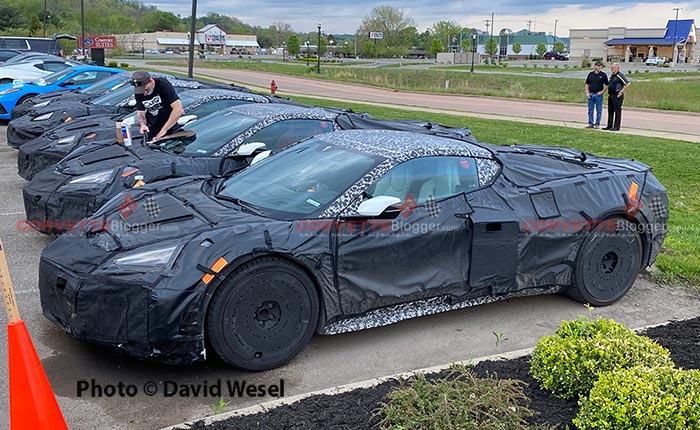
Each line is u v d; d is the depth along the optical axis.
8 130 10.41
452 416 2.94
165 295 3.54
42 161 7.91
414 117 19.41
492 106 26.45
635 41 111.25
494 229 4.60
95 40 51.12
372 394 3.43
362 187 4.34
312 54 119.38
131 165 6.16
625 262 5.27
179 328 3.56
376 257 4.21
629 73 63.47
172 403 3.59
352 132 5.40
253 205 4.40
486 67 80.06
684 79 52.53
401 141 4.92
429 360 4.21
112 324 3.62
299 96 26.95
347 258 4.11
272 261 3.84
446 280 4.50
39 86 15.23
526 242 4.75
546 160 5.42
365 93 32.19
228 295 3.72
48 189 6.08
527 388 3.51
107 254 3.87
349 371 4.03
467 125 17.70
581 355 3.35
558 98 29.89
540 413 3.23
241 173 5.06
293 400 3.39
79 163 6.48
